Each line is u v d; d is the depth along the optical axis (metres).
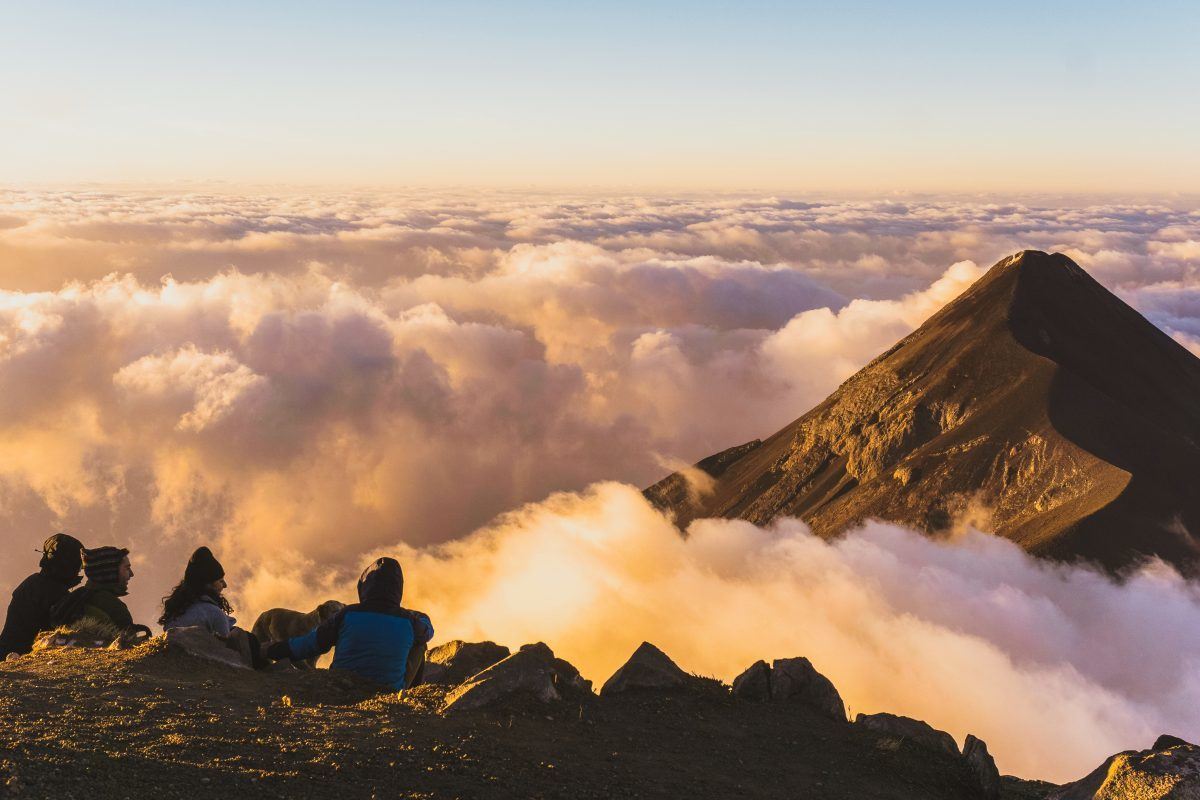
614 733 6.87
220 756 5.32
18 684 6.32
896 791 6.74
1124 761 6.15
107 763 4.98
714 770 6.45
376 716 6.46
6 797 4.37
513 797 5.42
